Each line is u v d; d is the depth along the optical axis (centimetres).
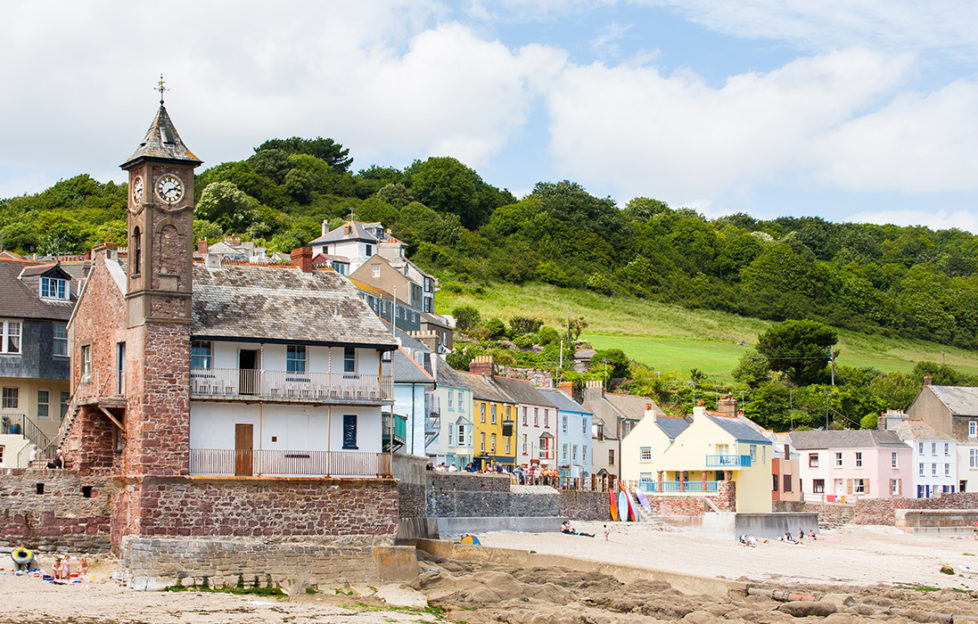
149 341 5153
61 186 19225
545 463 9625
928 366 17062
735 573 6569
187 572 5000
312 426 5581
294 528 5338
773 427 13475
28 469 5269
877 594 5875
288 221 19375
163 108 5434
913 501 11212
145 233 5197
